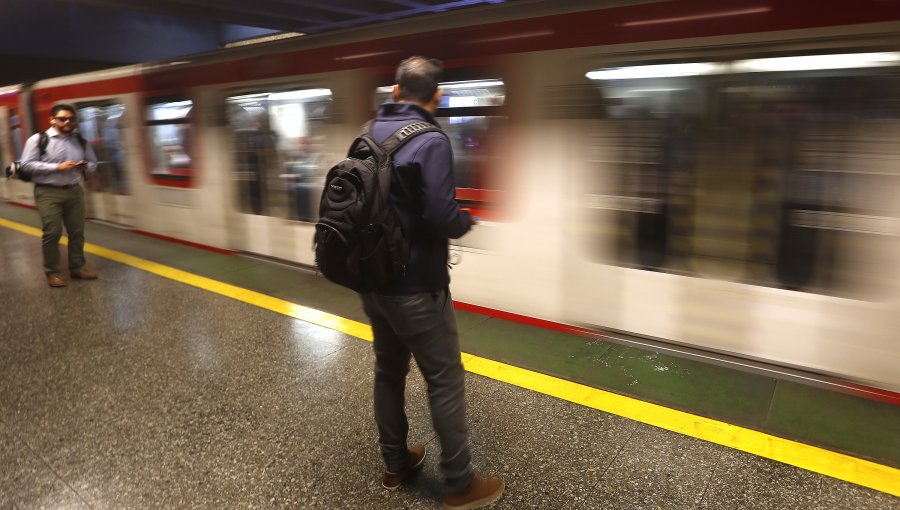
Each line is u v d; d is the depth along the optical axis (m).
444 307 2.12
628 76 3.41
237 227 6.16
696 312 3.50
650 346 3.68
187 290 5.12
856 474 2.43
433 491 2.43
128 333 4.14
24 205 9.91
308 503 2.36
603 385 3.24
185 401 3.16
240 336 4.06
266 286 5.18
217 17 9.70
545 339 3.87
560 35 3.56
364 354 3.73
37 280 5.50
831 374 3.17
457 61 4.02
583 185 3.71
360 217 1.88
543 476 2.48
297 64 5.01
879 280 2.97
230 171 6.02
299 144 5.26
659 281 3.58
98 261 6.19
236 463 2.61
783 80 3.01
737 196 3.26
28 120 8.77
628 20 3.33
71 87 7.78
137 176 7.19
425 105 2.12
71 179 5.23
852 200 2.96
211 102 5.91
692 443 2.68
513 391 3.19
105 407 3.10
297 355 3.73
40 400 3.19
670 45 3.22
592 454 2.62
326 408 3.07
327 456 2.66
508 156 3.96
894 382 3.02
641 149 3.48
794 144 3.05
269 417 2.99
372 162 1.94
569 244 3.86
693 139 3.31
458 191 4.28
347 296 4.88
